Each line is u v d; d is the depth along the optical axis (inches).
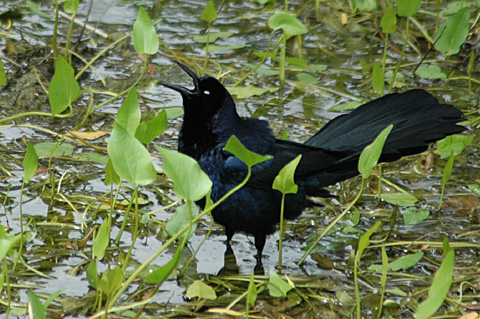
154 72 529.0
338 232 370.3
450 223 378.3
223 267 342.3
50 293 312.8
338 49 569.6
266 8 626.2
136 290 318.7
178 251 280.2
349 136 365.4
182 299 313.6
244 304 312.3
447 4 620.4
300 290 323.6
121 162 290.8
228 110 347.9
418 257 330.6
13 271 327.0
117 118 320.2
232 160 335.9
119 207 382.3
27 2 581.3
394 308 309.6
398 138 356.5
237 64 547.8
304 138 453.4
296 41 559.2
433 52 562.3
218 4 634.2
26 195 391.5
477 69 537.3
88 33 573.6
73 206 377.4
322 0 626.2
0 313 299.0
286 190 315.9
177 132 462.0
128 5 624.7
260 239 353.7
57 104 343.0
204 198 341.7
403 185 414.0
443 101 499.8
